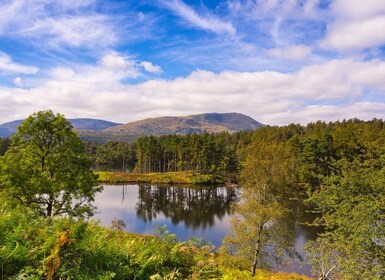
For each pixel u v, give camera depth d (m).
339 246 15.41
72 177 22.97
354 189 16.22
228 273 10.59
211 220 51.03
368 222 13.67
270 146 31.80
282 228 25.88
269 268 25.97
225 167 105.75
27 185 20.25
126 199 70.75
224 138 167.50
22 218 8.30
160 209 59.97
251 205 24.28
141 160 122.00
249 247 23.92
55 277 6.39
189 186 92.44
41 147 23.06
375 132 75.12
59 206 22.33
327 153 65.12
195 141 109.75
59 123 23.27
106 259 7.43
